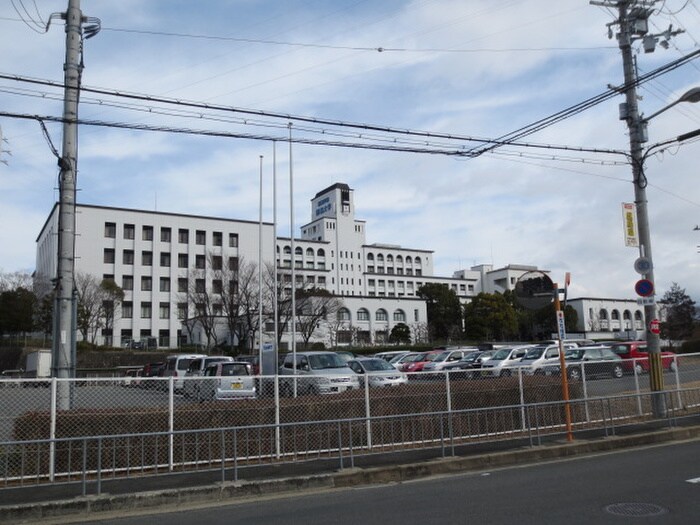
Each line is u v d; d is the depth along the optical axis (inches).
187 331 2746.1
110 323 2610.7
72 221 542.0
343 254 4771.2
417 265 5275.6
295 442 440.8
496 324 3056.1
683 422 574.9
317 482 378.3
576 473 386.3
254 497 357.4
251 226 3097.9
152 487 357.1
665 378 733.3
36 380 402.0
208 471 401.7
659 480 350.3
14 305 2297.0
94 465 408.5
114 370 1867.6
